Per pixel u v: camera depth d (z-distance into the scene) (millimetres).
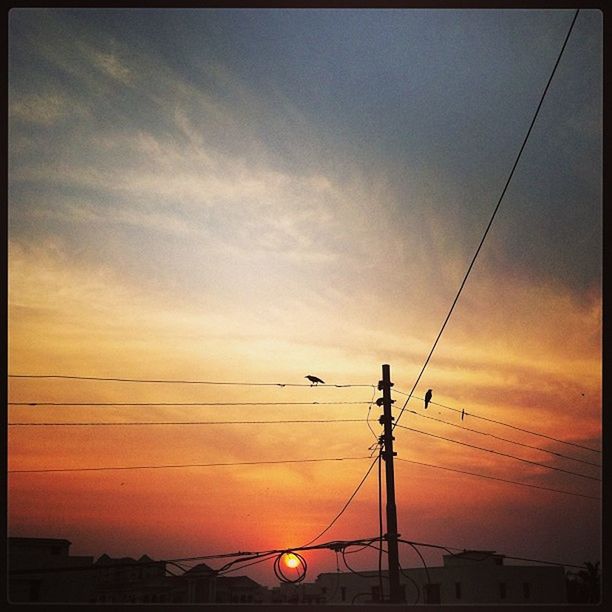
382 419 9914
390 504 9578
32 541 13430
